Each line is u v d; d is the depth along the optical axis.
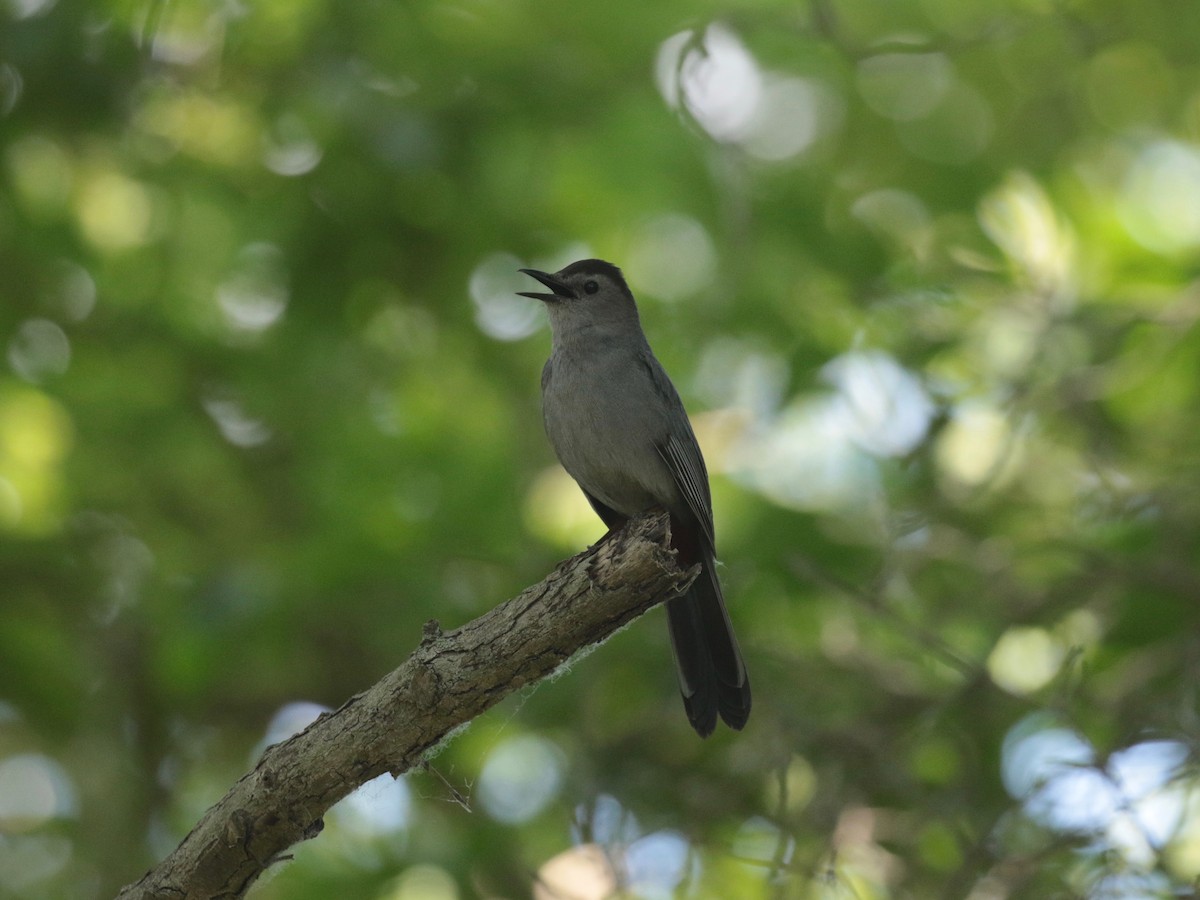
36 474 13.52
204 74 12.94
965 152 14.42
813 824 10.00
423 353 13.92
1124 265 12.42
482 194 12.86
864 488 12.27
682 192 13.76
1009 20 13.45
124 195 13.86
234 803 6.20
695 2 13.45
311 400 13.57
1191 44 14.09
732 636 8.83
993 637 10.66
